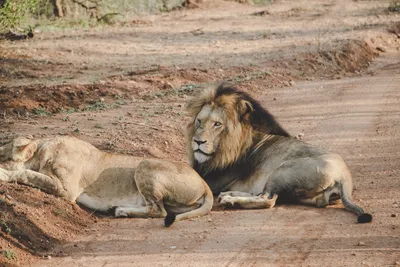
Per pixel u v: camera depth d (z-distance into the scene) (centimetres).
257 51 2655
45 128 1504
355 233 1031
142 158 1122
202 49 2714
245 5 4150
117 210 1070
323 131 1647
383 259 937
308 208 1141
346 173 1139
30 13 3075
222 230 1036
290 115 1797
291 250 970
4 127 1507
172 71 2153
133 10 3634
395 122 1730
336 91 2086
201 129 1155
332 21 3506
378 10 3884
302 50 2623
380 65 2634
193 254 949
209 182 1191
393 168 1372
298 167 1135
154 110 1725
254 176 1179
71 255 940
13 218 964
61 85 1895
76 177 1069
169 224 1030
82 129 1508
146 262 922
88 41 2798
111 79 2034
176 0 3912
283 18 3650
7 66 2214
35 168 1062
